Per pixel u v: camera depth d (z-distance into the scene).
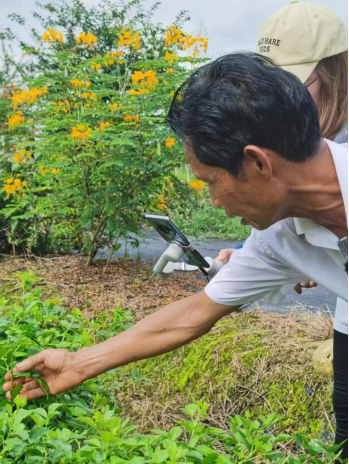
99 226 4.49
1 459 1.22
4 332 1.71
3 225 5.21
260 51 1.83
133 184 4.33
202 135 1.16
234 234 6.90
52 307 1.96
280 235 1.41
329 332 2.82
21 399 1.45
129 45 5.02
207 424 2.59
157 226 1.60
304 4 1.82
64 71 5.09
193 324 1.57
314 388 2.47
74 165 4.43
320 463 1.25
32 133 5.43
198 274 4.39
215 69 1.19
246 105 1.12
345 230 1.28
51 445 1.21
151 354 1.58
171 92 4.37
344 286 1.41
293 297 3.88
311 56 1.73
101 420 1.26
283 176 1.18
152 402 2.82
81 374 1.57
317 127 1.19
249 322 3.13
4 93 5.77
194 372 2.88
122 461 1.13
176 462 1.13
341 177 1.18
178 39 4.92
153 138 4.22
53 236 5.18
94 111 4.35
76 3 6.91
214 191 1.24
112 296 3.87
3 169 5.33
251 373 2.69
